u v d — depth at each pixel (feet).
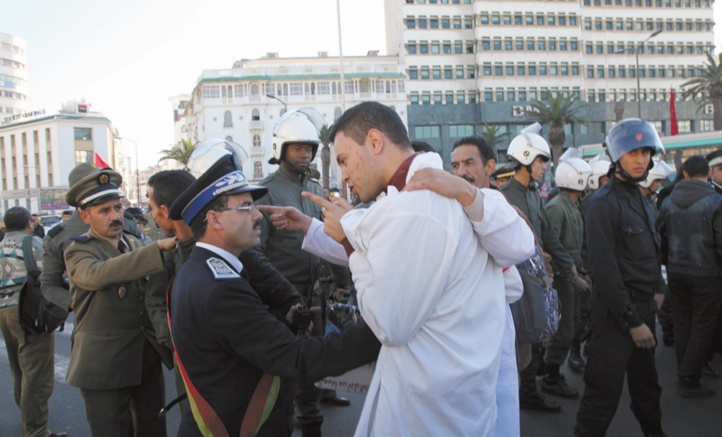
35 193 205.16
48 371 12.98
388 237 4.54
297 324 7.55
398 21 206.39
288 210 7.41
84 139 226.79
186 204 6.18
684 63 206.49
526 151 13.05
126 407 9.02
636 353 10.58
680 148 58.80
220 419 5.76
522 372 13.61
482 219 4.82
